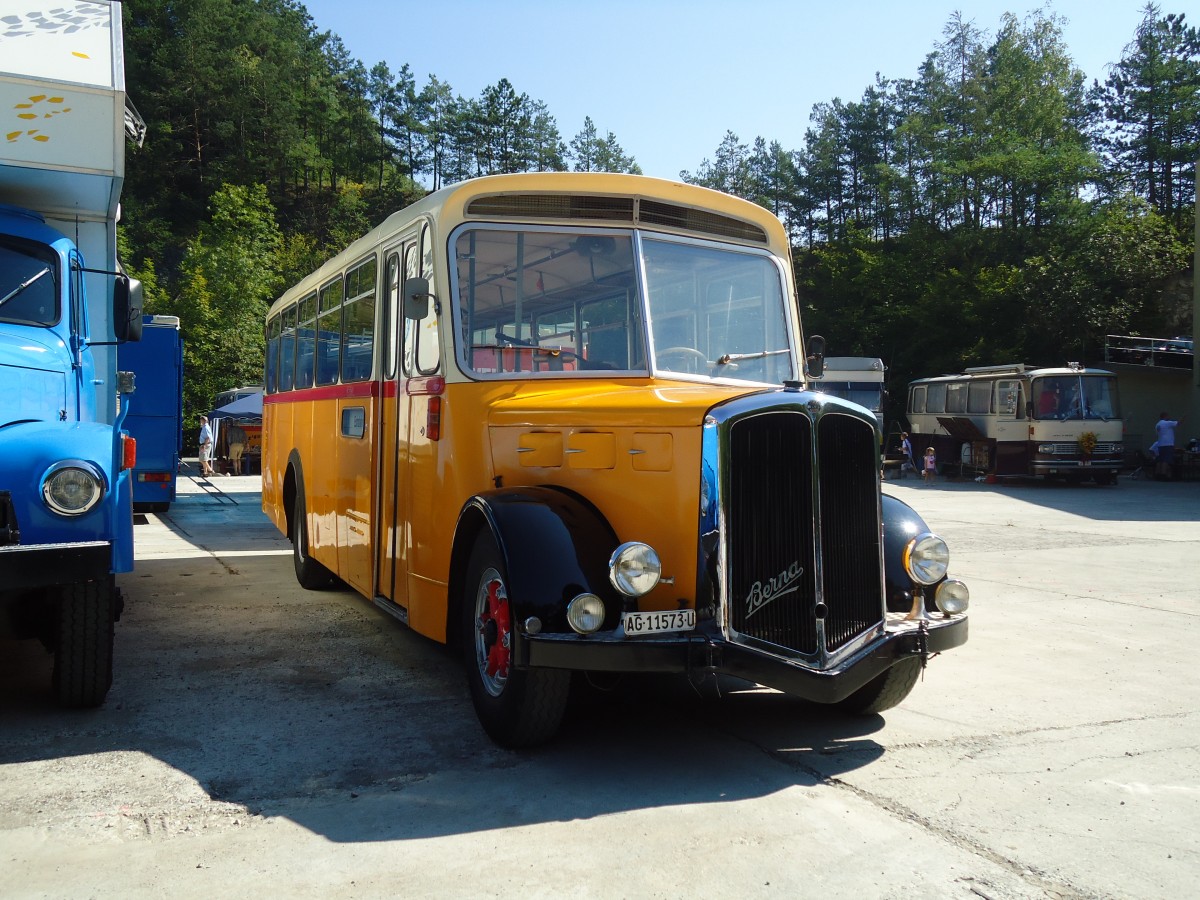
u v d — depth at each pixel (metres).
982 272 40.34
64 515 4.42
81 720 4.84
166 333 15.15
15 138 5.46
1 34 6.11
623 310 5.12
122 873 3.20
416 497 5.45
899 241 50.16
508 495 4.41
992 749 4.60
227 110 87.12
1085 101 60.22
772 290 5.68
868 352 46.62
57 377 5.50
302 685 5.57
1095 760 4.45
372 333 6.39
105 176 5.68
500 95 97.88
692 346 5.24
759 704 5.32
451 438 4.99
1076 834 3.62
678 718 5.02
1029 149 41.94
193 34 87.25
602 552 4.14
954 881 3.21
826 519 4.21
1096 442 24.00
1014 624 7.66
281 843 3.44
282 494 9.50
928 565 4.62
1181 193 60.66
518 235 5.09
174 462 15.23
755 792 3.98
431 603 5.18
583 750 4.47
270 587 8.97
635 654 3.89
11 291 5.61
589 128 93.81
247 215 49.91
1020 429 24.72
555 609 3.96
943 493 22.48
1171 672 6.14
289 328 9.42
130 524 5.15
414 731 4.72
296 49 102.31
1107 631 7.40
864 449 4.42
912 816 3.76
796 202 69.69
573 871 3.24
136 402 14.92
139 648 6.47
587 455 4.50
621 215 5.21
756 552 4.11
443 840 3.47
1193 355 29.86
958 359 40.25
